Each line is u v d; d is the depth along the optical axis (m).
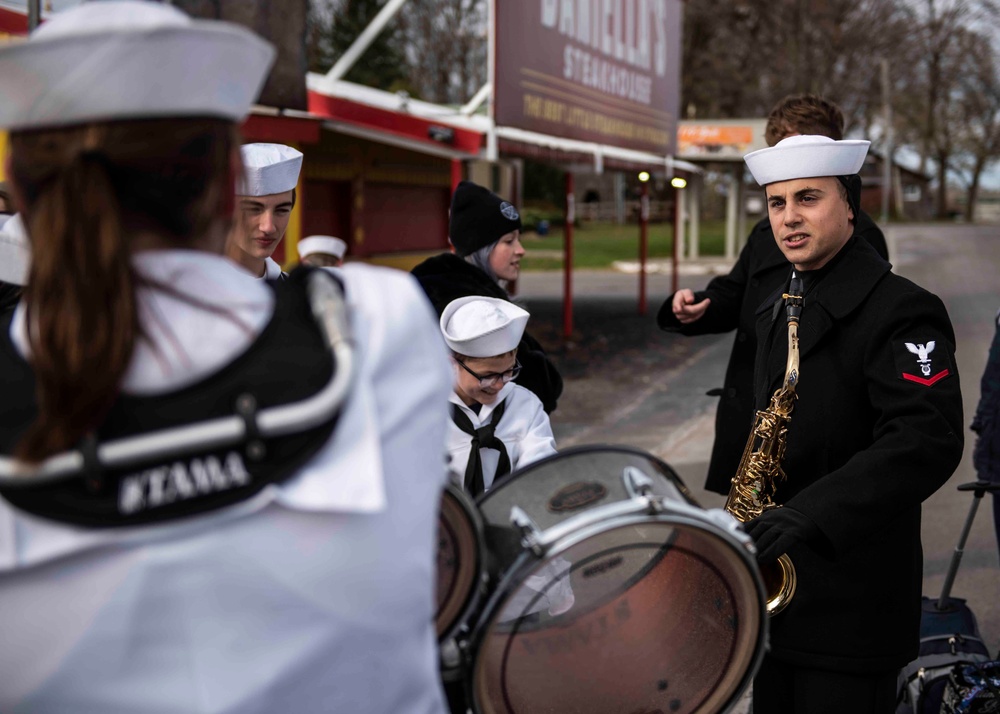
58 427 0.81
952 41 47.31
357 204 10.07
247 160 2.78
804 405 2.33
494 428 2.38
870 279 2.29
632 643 1.42
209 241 0.94
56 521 0.82
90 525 0.82
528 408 2.46
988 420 3.65
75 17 0.87
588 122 11.26
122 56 0.82
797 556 2.30
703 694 1.44
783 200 2.35
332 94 8.16
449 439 2.37
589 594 1.39
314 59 24.94
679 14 14.77
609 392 9.08
